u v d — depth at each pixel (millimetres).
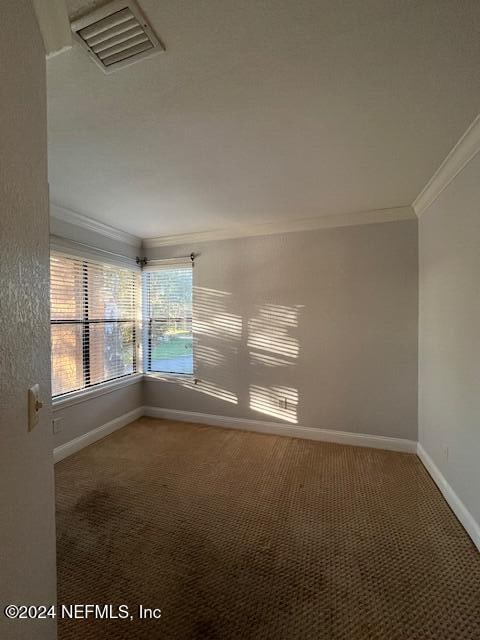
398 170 1991
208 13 935
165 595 1331
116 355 3377
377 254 2830
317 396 3051
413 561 1513
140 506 1977
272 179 2109
